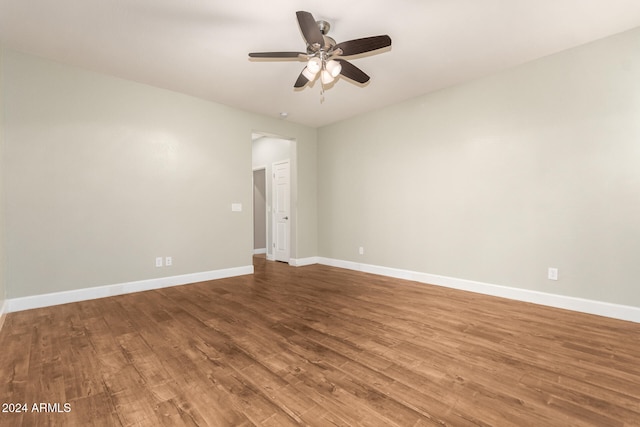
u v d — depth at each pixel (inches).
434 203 161.8
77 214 132.3
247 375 73.1
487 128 141.3
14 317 111.7
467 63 129.6
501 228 137.6
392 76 142.1
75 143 131.6
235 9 93.6
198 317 113.0
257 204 292.4
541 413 59.1
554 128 122.3
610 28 104.7
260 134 205.8
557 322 106.3
